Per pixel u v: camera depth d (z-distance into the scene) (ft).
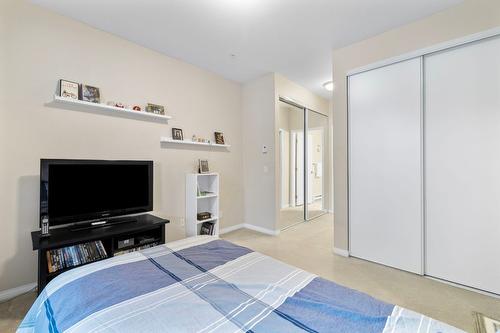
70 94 7.24
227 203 12.57
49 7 6.92
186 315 2.80
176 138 10.09
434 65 7.29
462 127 6.82
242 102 13.47
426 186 7.49
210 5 6.89
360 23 7.79
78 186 7.11
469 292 6.64
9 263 6.39
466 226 6.80
